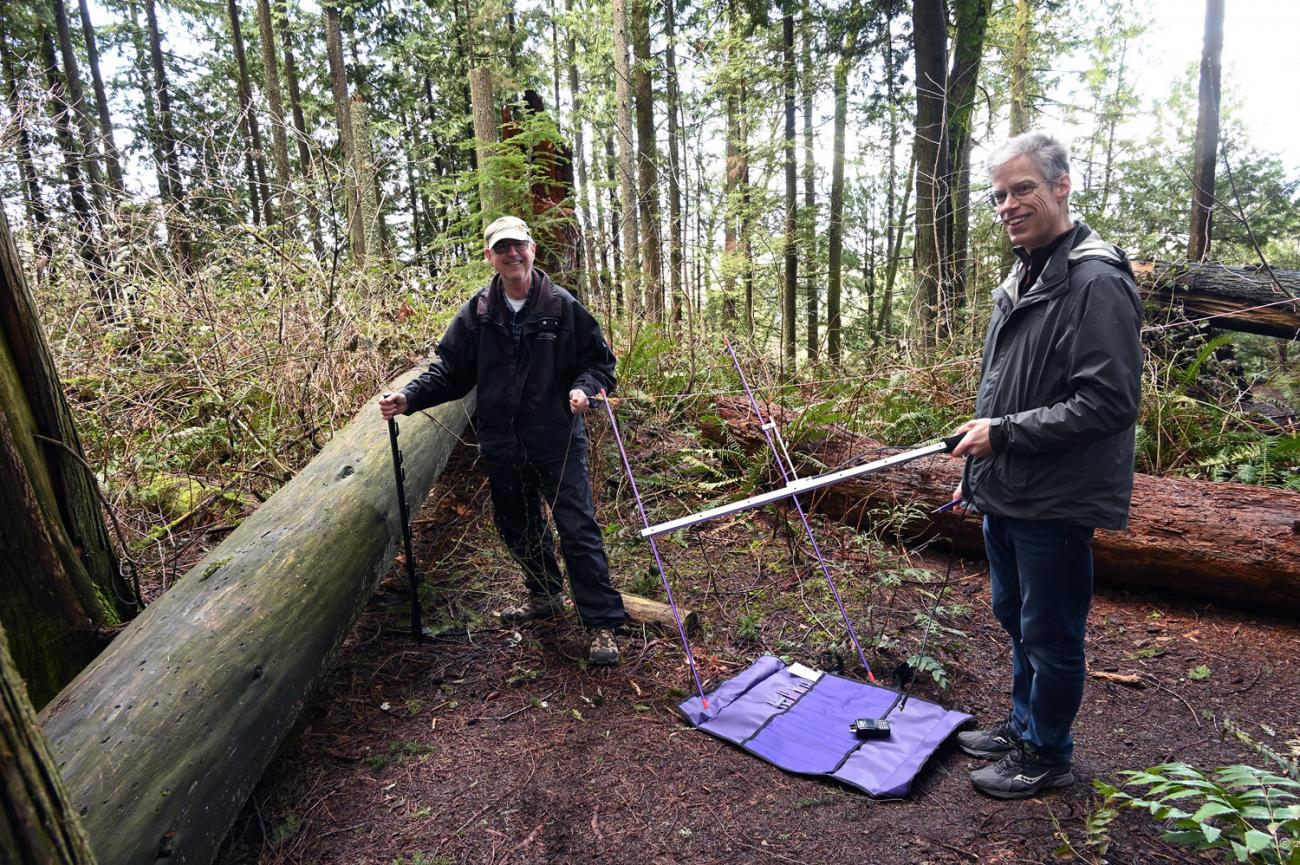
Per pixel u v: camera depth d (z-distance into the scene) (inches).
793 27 449.1
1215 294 214.4
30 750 32.5
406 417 144.5
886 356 224.8
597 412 184.5
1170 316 216.8
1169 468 165.3
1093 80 488.4
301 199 177.0
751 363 214.5
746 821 80.9
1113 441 70.2
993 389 78.2
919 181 302.8
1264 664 109.6
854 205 534.9
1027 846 75.2
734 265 299.6
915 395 195.5
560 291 113.4
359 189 183.2
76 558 82.1
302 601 88.6
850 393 198.7
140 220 171.0
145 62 674.8
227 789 70.1
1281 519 123.5
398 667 113.0
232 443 155.8
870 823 79.9
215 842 67.8
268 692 78.2
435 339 205.5
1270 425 174.7
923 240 299.1
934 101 300.2
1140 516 131.3
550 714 101.9
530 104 237.3
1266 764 86.9
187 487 145.3
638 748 94.3
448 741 95.8
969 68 323.6
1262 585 120.2
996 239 275.9
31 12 504.1
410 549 117.0
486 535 156.1
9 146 152.7
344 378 172.6
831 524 161.3
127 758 62.9
